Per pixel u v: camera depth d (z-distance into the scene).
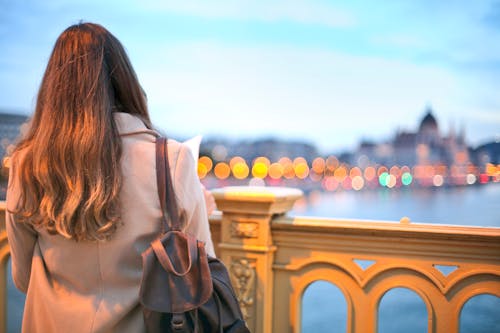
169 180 1.24
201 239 1.30
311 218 1.75
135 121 1.28
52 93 1.23
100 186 1.16
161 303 1.14
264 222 1.74
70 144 1.17
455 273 1.57
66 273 1.25
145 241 1.24
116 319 1.21
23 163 1.22
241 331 1.23
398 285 1.65
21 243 1.31
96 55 1.26
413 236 1.59
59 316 1.23
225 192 1.72
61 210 1.17
